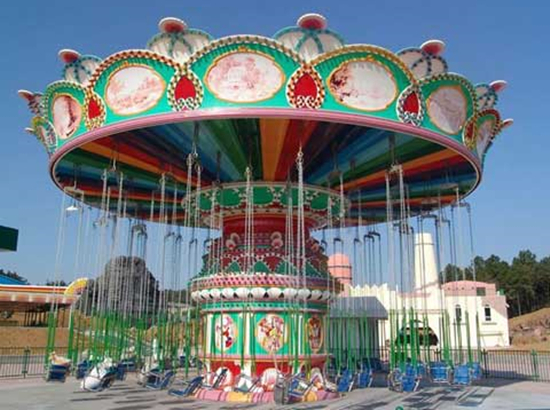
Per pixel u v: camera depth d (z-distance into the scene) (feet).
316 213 54.80
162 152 49.42
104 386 48.39
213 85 40.01
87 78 44.73
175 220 72.49
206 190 53.57
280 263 50.70
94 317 59.77
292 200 52.31
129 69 41.75
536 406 46.60
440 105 44.52
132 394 50.88
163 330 55.11
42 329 132.87
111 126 42.98
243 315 48.60
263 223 53.11
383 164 52.16
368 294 88.28
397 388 48.65
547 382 68.44
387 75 41.04
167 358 58.08
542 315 235.61
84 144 47.24
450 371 54.49
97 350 54.08
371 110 41.01
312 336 50.96
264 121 41.60
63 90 46.39
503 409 44.78
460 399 50.62
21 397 49.42
